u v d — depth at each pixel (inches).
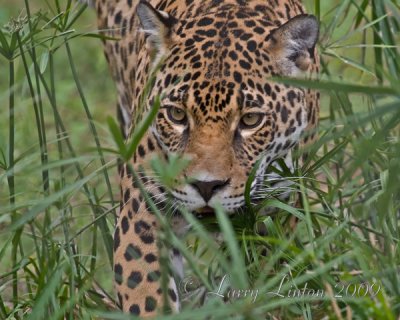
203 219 390.0
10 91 393.4
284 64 397.4
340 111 432.8
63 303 385.1
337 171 447.2
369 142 321.4
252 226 390.3
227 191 379.2
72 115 665.6
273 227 384.5
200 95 381.7
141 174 392.8
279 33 395.2
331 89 304.5
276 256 343.6
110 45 506.9
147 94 402.3
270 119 389.7
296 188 408.8
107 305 415.8
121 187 407.8
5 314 395.9
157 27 400.2
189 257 327.3
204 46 391.2
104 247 467.5
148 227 392.5
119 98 512.7
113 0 494.3
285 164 398.0
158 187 386.6
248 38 394.9
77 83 428.1
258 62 390.6
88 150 323.3
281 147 400.2
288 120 396.8
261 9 416.2
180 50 394.0
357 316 346.0
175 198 382.0
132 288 391.9
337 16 444.5
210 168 374.0
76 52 748.6
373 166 431.2
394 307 347.3
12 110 403.9
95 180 529.3
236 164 384.2
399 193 401.1
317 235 420.2
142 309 390.0
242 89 383.6
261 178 394.6
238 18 403.5
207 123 380.8
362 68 438.6
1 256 390.6
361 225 406.0
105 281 473.1
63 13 426.6
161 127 390.3
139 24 445.7
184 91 384.2
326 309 363.6
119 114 520.4
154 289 390.3
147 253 392.2
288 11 431.8
